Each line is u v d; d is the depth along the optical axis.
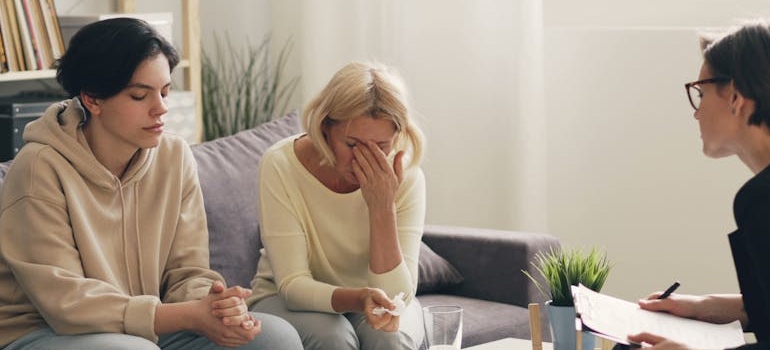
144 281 2.38
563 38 3.82
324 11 4.03
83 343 2.10
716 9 3.68
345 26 4.04
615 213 3.80
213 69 4.32
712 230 3.62
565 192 3.89
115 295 2.18
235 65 4.35
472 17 3.82
